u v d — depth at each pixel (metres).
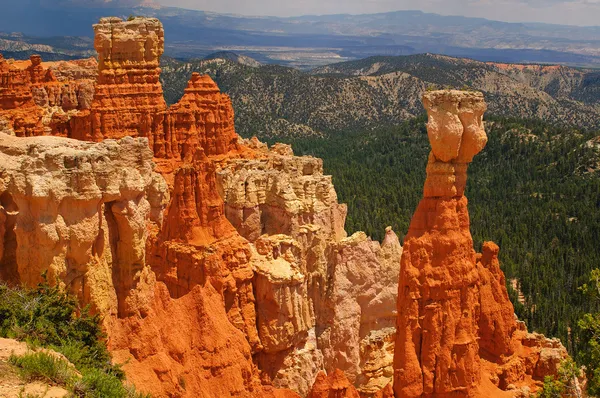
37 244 33.91
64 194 33.44
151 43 81.38
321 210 62.69
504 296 50.50
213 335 39.75
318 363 49.75
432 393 41.78
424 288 41.50
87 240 33.97
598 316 55.06
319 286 54.97
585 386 52.31
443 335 41.69
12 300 32.88
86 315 33.97
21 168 33.66
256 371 43.53
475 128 41.06
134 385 33.56
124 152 36.12
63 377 28.97
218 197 48.34
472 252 42.94
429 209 42.16
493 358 49.69
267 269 47.06
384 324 57.59
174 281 46.84
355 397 42.06
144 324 36.91
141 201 36.81
